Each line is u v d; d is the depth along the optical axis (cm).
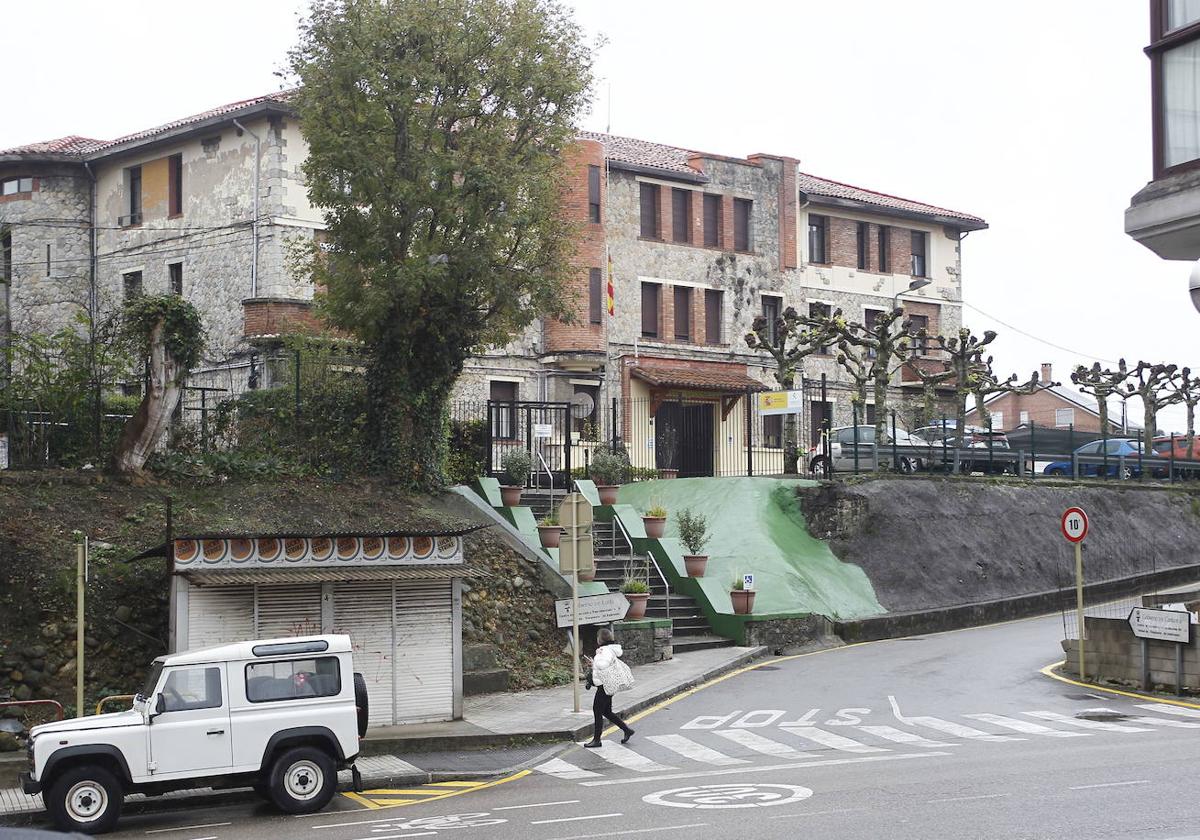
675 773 1599
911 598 3306
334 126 2659
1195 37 1047
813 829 1197
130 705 1853
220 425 2619
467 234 2656
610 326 4350
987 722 1962
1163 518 4153
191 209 3866
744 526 3238
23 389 2370
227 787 1497
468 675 2233
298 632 1914
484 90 2738
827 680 2419
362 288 2633
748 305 4753
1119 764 1513
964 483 3691
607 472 3369
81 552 1650
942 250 5428
